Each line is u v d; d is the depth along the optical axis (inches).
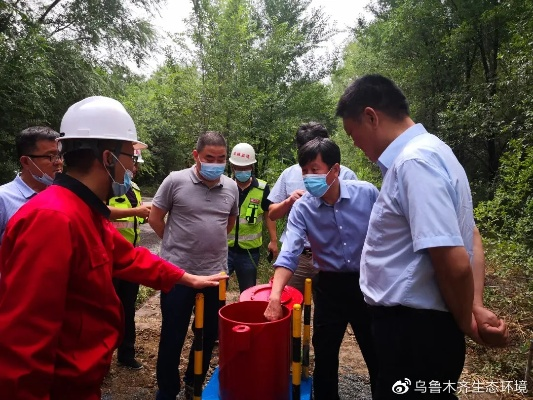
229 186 111.3
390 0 561.0
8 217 84.2
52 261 44.7
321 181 85.7
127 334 131.0
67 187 51.4
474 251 66.3
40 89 268.1
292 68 487.8
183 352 141.4
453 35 422.3
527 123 239.0
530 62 240.1
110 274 54.3
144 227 415.2
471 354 137.8
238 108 352.5
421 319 57.1
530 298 158.7
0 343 42.0
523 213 181.6
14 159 277.7
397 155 59.4
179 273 74.9
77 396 50.9
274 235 164.6
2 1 280.4
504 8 358.0
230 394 70.0
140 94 497.0
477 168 476.7
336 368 96.0
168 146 590.2
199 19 355.6
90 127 53.6
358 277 90.9
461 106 408.5
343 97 64.3
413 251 56.7
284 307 79.4
